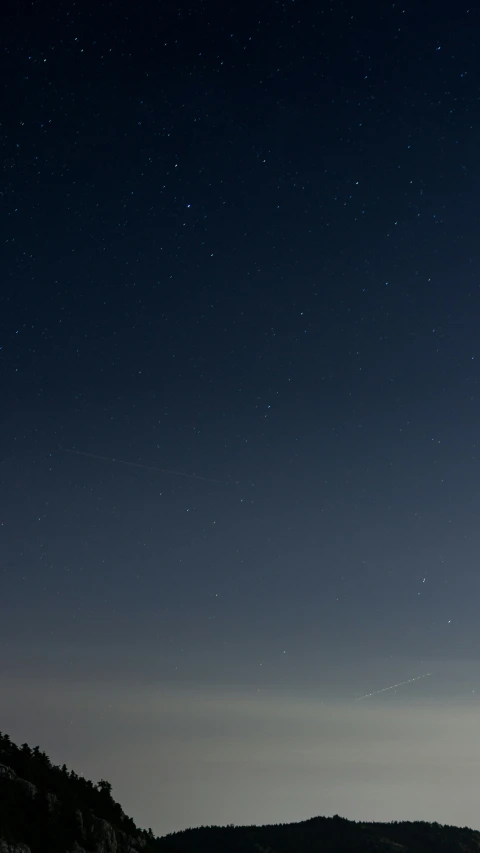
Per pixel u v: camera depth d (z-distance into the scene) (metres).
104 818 61.66
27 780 55.41
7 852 45.53
